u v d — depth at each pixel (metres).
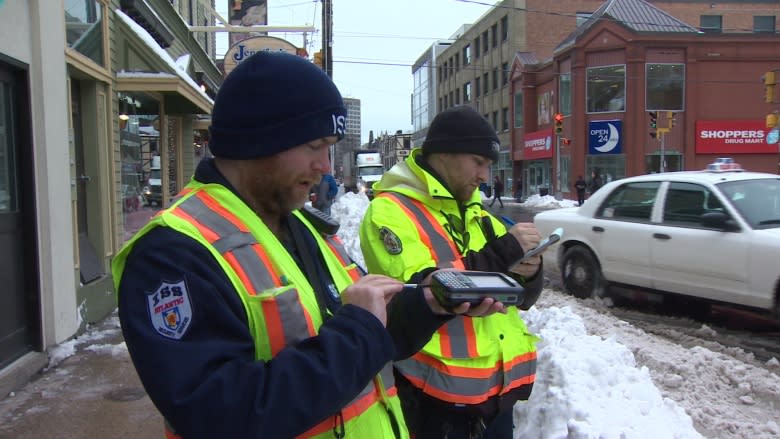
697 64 30.89
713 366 4.68
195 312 1.17
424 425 2.21
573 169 32.72
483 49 47.59
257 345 1.25
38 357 4.57
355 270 1.75
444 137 2.29
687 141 31.08
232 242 1.28
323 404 1.18
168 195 10.58
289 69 1.36
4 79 4.38
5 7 4.27
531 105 39.12
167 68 7.76
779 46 30.92
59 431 3.57
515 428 3.36
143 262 1.21
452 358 2.10
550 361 3.58
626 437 2.83
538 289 2.31
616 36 31.00
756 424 3.76
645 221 6.96
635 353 5.02
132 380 4.38
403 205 2.25
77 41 5.86
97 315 6.12
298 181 1.41
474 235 2.39
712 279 6.16
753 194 6.21
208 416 1.09
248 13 18.92
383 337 1.30
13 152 4.52
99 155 6.57
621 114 31.27
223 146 1.39
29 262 4.62
